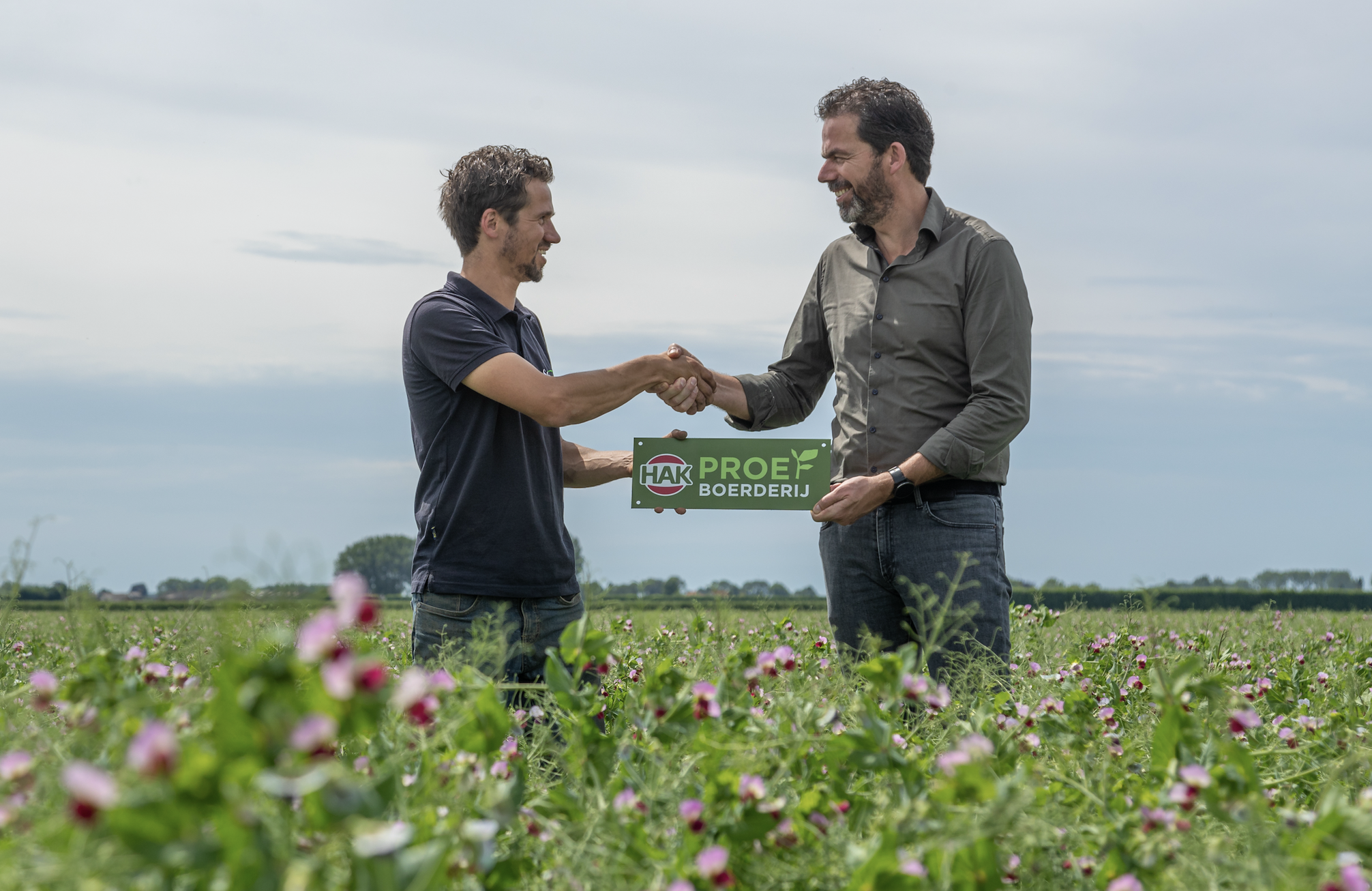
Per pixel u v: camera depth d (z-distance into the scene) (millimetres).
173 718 2225
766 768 2541
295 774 1467
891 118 4543
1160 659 4605
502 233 4262
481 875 1997
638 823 2254
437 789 2270
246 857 1425
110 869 1482
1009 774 2650
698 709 2658
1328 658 5754
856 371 4711
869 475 4633
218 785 1406
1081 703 3258
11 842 1757
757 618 6340
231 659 1505
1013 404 4344
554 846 2305
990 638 4355
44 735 2389
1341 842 2113
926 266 4527
